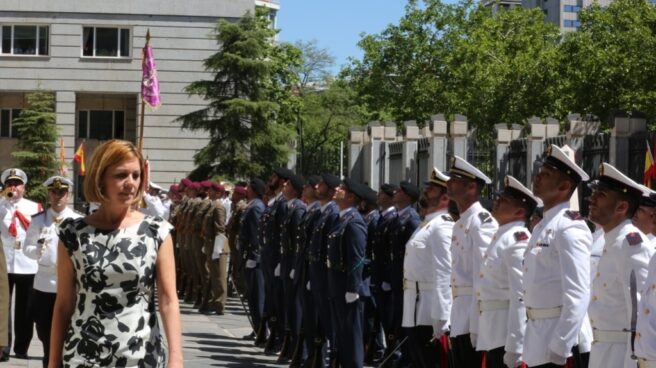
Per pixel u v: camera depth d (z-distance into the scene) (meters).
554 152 7.65
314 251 12.30
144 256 5.63
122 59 52.78
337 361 12.10
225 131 44.22
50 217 11.53
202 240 19.86
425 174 20.47
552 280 7.54
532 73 36.69
